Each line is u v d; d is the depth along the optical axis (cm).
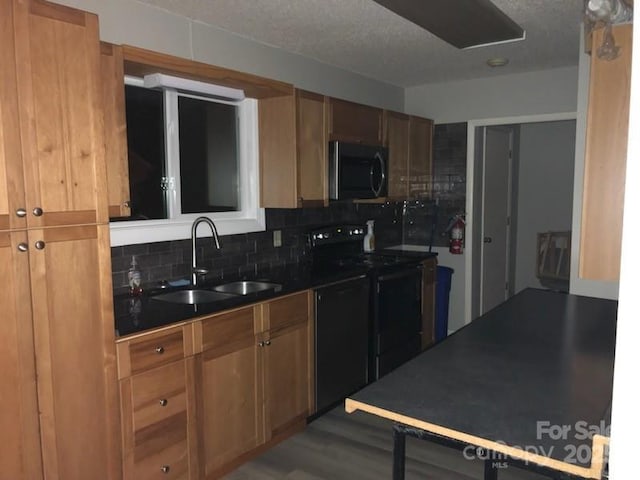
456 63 393
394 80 455
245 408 264
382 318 369
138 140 279
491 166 520
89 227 189
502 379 159
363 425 316
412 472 265
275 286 291
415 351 416
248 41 325
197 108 309
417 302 415
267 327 273
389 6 255
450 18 276
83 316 189
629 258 73
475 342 197
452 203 477
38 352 176
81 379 190
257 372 269
